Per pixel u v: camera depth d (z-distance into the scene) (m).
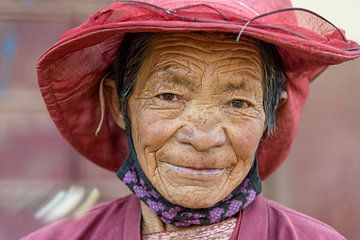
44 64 2.25
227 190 2.16
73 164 4.25
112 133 2.56
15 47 4.22
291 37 2.01
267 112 2.25
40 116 4.25
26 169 4.25
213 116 2.10
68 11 4.18
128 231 2.30
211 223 2.25
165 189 2.15
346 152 4.57
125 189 4.18
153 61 2.14
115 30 2.02
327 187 4.58
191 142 2.09
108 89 2.42
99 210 2.44
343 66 4.52
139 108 2.19
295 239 2.22
